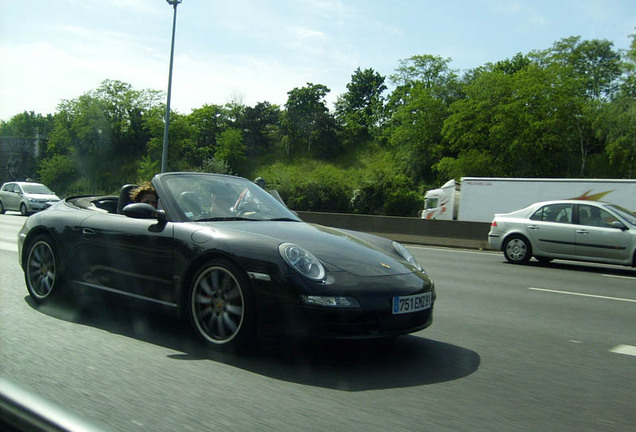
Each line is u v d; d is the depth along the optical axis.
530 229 11.93
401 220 18.56
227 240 3.89
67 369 3.41
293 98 89.31
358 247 4.21
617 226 10.98
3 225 17.16
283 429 2.63
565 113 50.34
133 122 86.56
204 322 4.00
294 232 4.23
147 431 2.53
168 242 4.19
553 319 5.92
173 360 3.70
